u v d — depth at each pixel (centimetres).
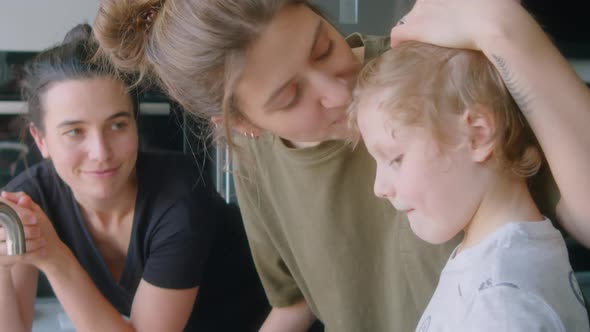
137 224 119
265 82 75
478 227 71
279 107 77
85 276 116
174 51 78
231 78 75
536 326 60
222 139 94
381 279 97
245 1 71
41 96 108
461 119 67
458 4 67
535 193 75
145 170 121
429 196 70
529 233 67
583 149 63
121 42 88
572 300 65
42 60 109
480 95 67
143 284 119
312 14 77
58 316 172
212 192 130
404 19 74
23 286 123
